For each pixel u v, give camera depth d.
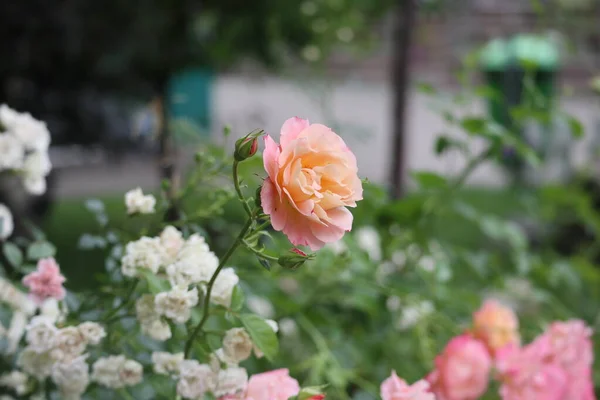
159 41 4.84
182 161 1.99
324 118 2.56
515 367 1.37
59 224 6.52
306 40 4.49
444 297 1.75
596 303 2.34
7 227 1.31
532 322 1.91
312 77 3.78
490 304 1.55
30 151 1.44
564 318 1.99
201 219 1.32
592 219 2.49
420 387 1.10
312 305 1.71
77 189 9.59
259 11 4.56
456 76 2.00
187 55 4.95
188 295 1.06
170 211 1.34
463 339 1.40
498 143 1.87
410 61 3.47
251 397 1.06
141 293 1.14
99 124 5.48
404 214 1.88
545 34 3.14
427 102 1.88
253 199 0.98
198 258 1.09
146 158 10.48
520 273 2.05
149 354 1.17
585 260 2.41
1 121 1.32
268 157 0.91
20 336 1.24
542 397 1.36
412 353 1.77
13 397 1.22
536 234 3.60
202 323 1.07
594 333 1.93
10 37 4.38
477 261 1.95
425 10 4.23
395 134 3.42
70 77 4.86
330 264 1.56
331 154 0.93
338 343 1.65
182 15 4.75
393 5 4.59
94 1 4.53
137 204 1.22
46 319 1.12
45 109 5.20
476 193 8.89
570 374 1.38
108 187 9.87
